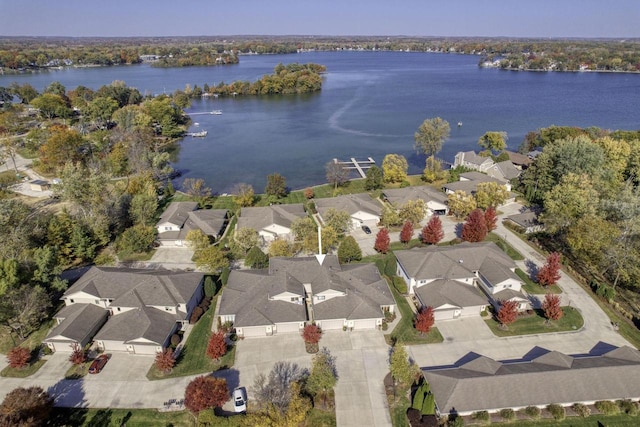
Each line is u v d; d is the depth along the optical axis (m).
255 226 78.75
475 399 41.62
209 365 48.84
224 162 132.25
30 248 66.19
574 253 69.88
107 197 83.19
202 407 40.59
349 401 43.91
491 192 88.00
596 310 58.06
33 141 130.88
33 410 39.19
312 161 131.62
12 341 53.16
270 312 54.00
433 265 61.97
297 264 62.00
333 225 76.25
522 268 68.50
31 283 58.16
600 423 41.03
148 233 73.19
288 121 187.38
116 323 52.31
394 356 44.38
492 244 68.62
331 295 56.09
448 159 132.25
